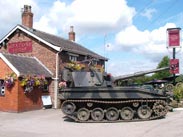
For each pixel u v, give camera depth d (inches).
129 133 524.1
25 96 900.0
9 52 1105.4
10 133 544.7
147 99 692.1
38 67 997.2
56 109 960.3
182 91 904.3
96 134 524.4
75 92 705.6
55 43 1048.8
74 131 561.3
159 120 668.1
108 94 692.7
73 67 987.9
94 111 695.7
